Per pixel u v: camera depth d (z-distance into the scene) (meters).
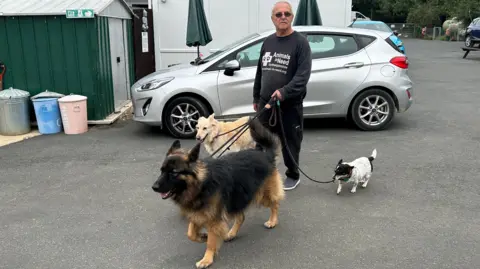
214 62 7.46
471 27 25.20
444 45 33.19
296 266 3.45
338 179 4.83
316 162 6.07
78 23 8.24
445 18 47.81
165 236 4.00
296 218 4.31
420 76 15.15
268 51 4.64
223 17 12.28
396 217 4.28
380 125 7.70
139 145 7.11
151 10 12.20
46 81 8.55
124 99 10.56
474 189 4.96
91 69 8.44
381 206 4.55
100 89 8.63
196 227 3.56
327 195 4.88
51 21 8.26
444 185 5.10
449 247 3.68
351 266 3.42
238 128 5.10
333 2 12.10
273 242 3.85
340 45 7.53
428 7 49.19
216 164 3.45
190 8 10.25
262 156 3.88
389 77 7.47
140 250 3.75
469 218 4.23
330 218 4.30
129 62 10.93
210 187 3.27
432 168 5.69
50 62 8.46
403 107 7.69
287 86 4.31
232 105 7.39
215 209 3.33
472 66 18.28
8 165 6.15
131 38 11.08
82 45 8.34
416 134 7.43
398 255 3.57
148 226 4.20
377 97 7.59
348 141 7.09
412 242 3.78
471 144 6.76
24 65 8.49
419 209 4.46
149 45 12.34
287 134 4.77
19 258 3.64
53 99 7.96
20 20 8.27
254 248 3.75
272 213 4.12
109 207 4.64
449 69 17.20
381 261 3.49
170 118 7.43
